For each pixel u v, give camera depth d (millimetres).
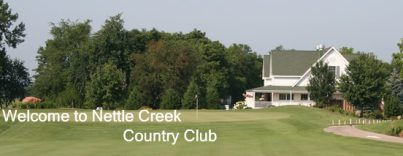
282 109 41875
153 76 57781
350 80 40438
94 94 47281
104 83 47219
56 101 61938
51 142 18828
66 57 73875
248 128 23844
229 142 18047
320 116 35594
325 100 46281
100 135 21172
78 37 74062
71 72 60938
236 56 101188
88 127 23469
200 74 63844
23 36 61062
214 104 52719
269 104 52594
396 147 14633
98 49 59625
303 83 53906
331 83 46750
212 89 53688
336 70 52906
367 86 39156
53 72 69250
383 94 39906
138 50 71625
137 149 15617
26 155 13945
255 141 18172
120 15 61469
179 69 59500
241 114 35375
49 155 13906
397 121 21359
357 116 39969
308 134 20859
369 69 39594
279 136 20328
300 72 55688
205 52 78750
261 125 25172
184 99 50969
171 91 50688
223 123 25672
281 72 55875
